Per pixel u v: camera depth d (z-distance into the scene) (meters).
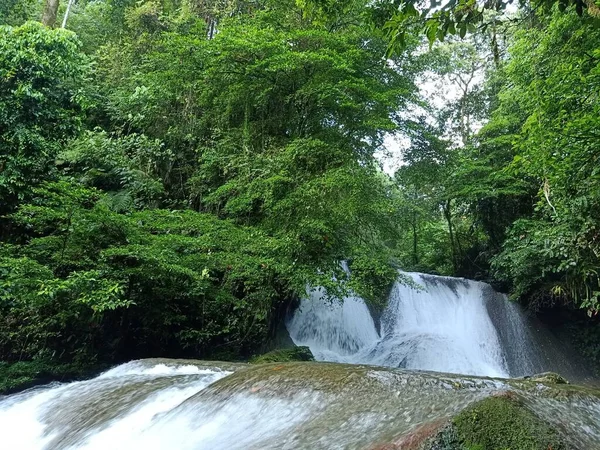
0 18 13.61
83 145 11.34
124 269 8.05
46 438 4.65
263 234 8.77
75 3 19.45
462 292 14.66
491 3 3.50
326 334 11.92
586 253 7.39
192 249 8.48
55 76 9.46
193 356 9.55
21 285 6.75
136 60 15.02
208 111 11.73
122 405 4.86
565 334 13.90
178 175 12.01
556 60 9.30
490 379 3.95
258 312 9.37
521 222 13.12
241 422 3.59
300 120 10.47
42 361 8.10
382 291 12.36
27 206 7.71
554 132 6.22
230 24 11.82
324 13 5.75
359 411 3.26
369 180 9.45
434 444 2.28
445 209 17.92
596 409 3.46
